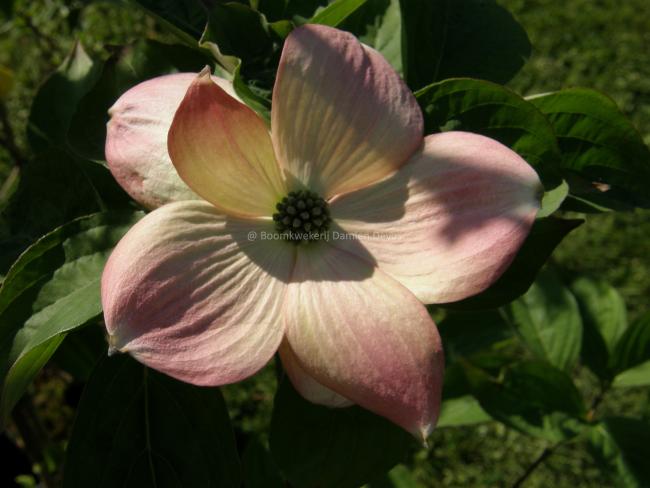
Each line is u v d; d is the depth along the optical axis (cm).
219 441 18
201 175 16
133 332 14
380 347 15
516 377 24
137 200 16
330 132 16
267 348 15
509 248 15
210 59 19
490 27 20
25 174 18
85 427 17
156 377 18
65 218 18
